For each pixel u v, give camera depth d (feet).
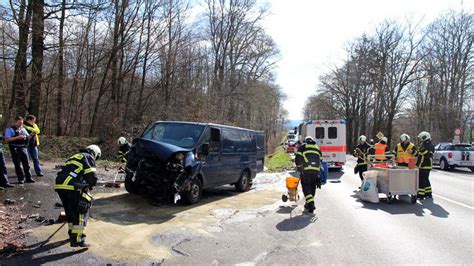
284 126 357.20
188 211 28.63
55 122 95.14
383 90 147.43
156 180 29.86
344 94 180.24
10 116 61.31
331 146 67.72
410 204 33.71
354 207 32.01
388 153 44.11
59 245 19.04
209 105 93.97
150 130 34.32
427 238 22.29
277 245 20.61
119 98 85.61
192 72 98.73
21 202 27.45
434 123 144.46
